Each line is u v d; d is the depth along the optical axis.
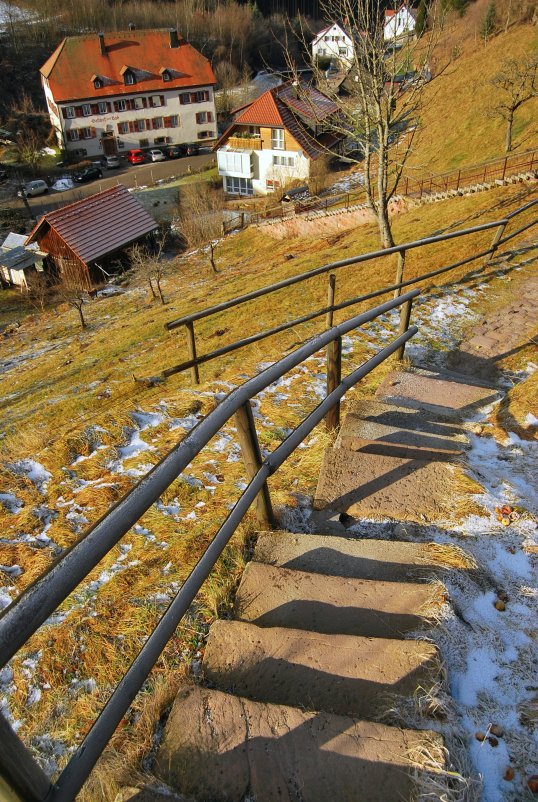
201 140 52.47
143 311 22.12
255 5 72.62
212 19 69.31
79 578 1.29
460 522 3.01
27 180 44.53
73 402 8.81
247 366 6.82
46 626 2.80
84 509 4.10
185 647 2.44
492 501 3.14
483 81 33.50
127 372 11.66
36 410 10.29
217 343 11.08
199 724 1.91
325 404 3.32
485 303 8.23
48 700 2.43
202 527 3.38
